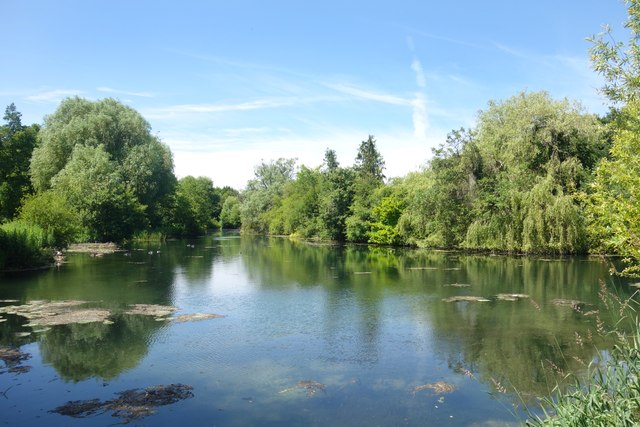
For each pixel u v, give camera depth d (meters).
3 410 9.40
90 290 23.42
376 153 91.25
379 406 9.66
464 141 43.78
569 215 34.94
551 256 37.75
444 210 44.12
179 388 10.62
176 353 13.20
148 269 32.09
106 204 54.00
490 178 41.66
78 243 51.38
